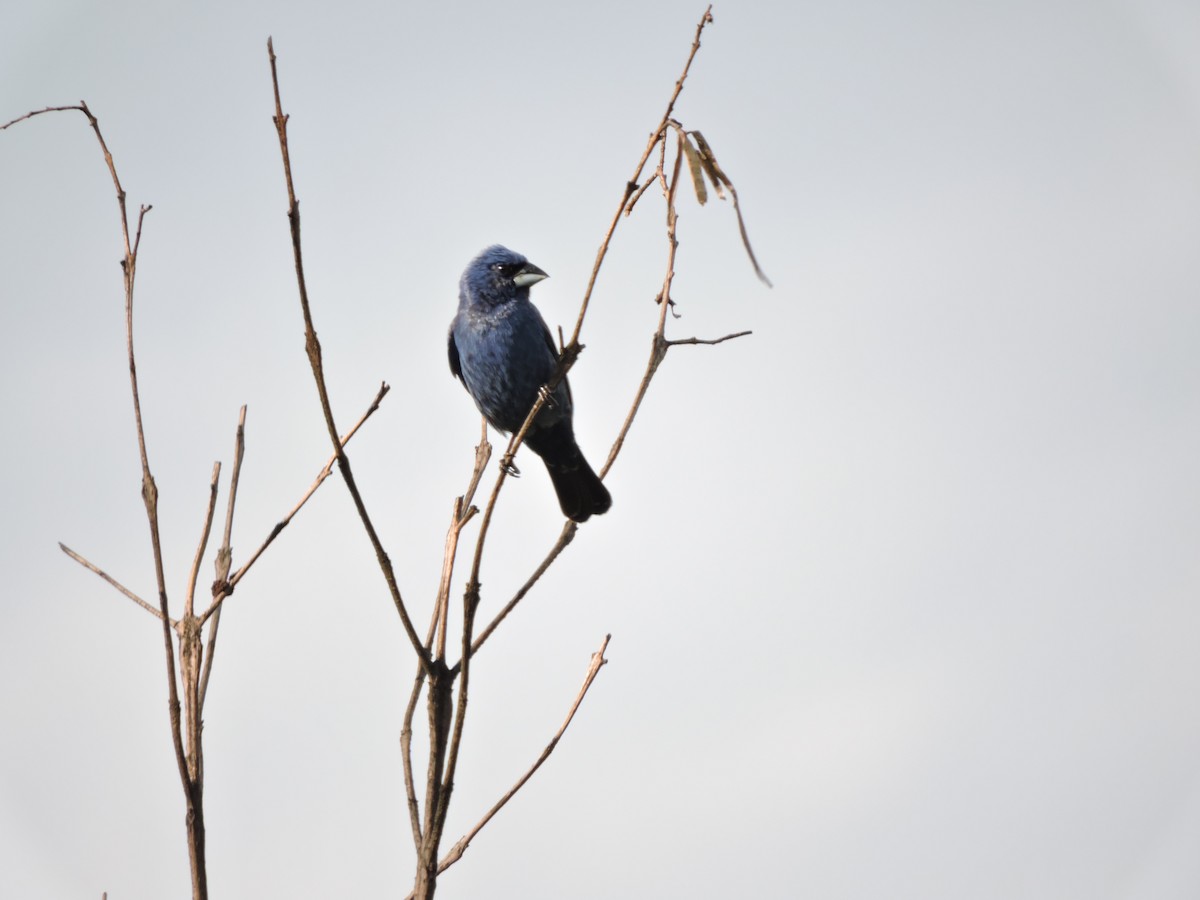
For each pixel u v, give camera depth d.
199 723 7.29
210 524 8.05
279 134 7.21
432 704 7.59
